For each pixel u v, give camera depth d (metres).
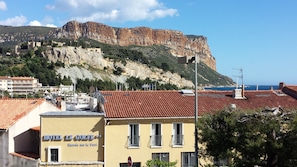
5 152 36.09
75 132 34.22
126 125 34.53
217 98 40.22
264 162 20.94
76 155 34.16
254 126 20.70
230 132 21.70
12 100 41.94
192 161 35.50
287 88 44.75
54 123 34.16
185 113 35.66
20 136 37.34
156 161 32.88
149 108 36.16
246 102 39.81
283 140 20.34
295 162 20.22
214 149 22.25
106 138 34.16
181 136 35.50
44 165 33.66
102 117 34.47
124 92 39.59
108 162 34.03
